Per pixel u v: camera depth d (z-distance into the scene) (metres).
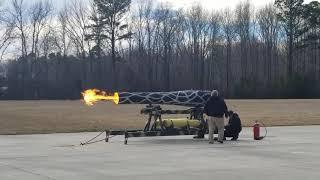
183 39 119.44
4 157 16.53
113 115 43.59
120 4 113.56
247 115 42.38
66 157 16.44
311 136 24.17
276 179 11.83
